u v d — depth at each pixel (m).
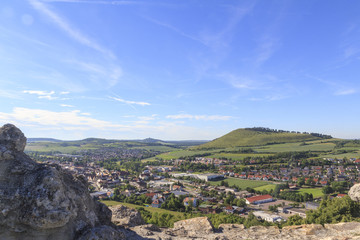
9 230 12.45
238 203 126.88
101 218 18.02
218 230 23.86
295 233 21.88
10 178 13.20
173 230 22.41
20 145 14.27
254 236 21.55
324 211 34.59
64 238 13.40
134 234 19.22
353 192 34.00
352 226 22.02
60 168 16.08
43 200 12.37
